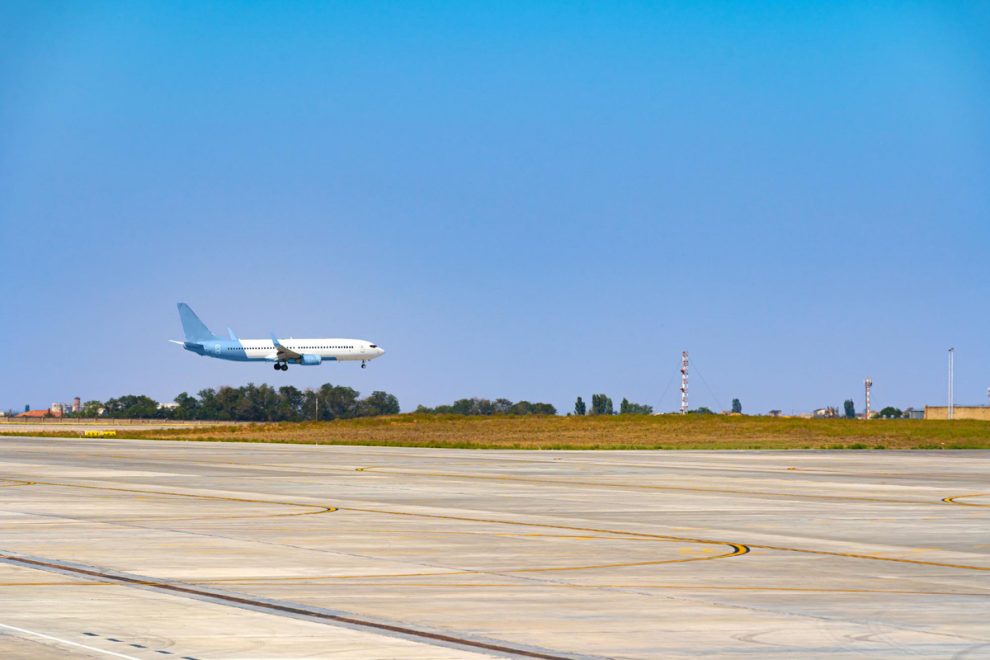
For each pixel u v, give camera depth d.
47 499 88.44
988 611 42.41
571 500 93.56
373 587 46.31
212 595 43.84
